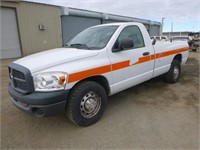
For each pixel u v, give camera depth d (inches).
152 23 1096.2
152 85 201.6
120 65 127.6
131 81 140.6
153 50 159.5
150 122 119.3
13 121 123.0
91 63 110.1
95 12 664.4
